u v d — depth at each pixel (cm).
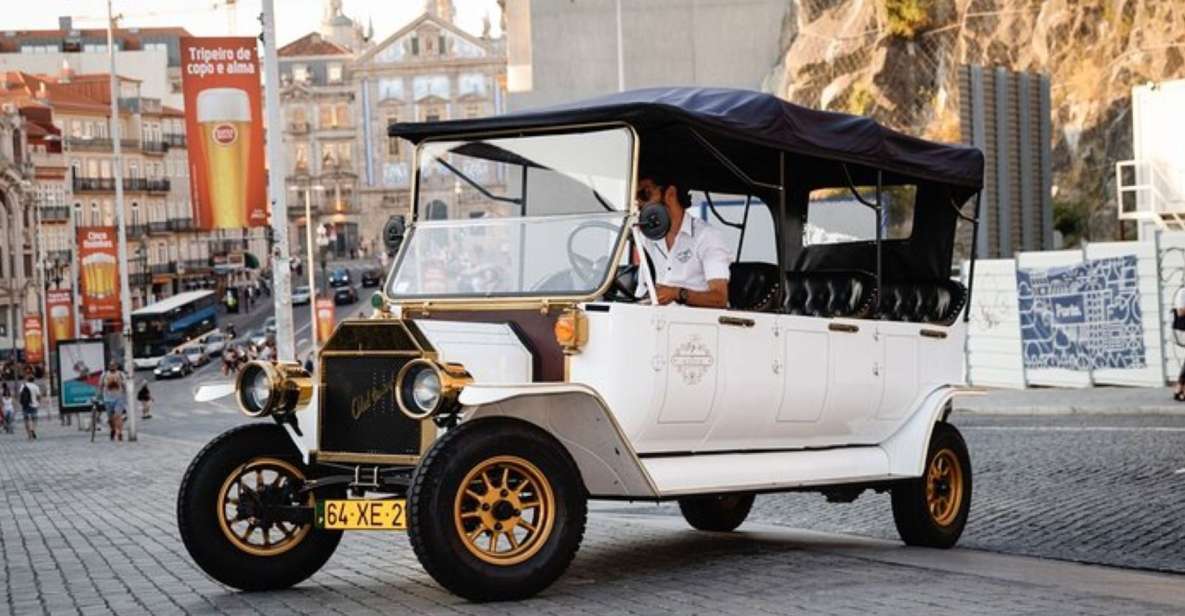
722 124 1037
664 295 1034
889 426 1223
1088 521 1365
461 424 914
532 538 927
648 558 1138
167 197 17550
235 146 3044
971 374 3622
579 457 984
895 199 1260
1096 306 3341
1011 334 3512
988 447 2072
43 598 1048
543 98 6319
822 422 1152
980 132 4172
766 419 1099
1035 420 2641
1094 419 2580
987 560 1151
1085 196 5059
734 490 1059
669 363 1006
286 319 3044
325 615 913
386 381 960
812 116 1130
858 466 1178
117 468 2980
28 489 2462
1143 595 941
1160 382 3241
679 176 1100
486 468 911
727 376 1052
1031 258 3459
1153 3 5084
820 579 1014
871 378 1188
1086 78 5181
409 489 900
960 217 1327
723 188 1130
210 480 1000
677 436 1035
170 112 17675
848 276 1190
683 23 6244
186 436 4662
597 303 981
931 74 5556
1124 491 1544
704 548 1202
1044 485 1620
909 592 948
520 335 998
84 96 16750
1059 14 5272
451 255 1045
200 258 18075
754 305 1109
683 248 1077
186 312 12738
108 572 1181
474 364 965
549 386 918
